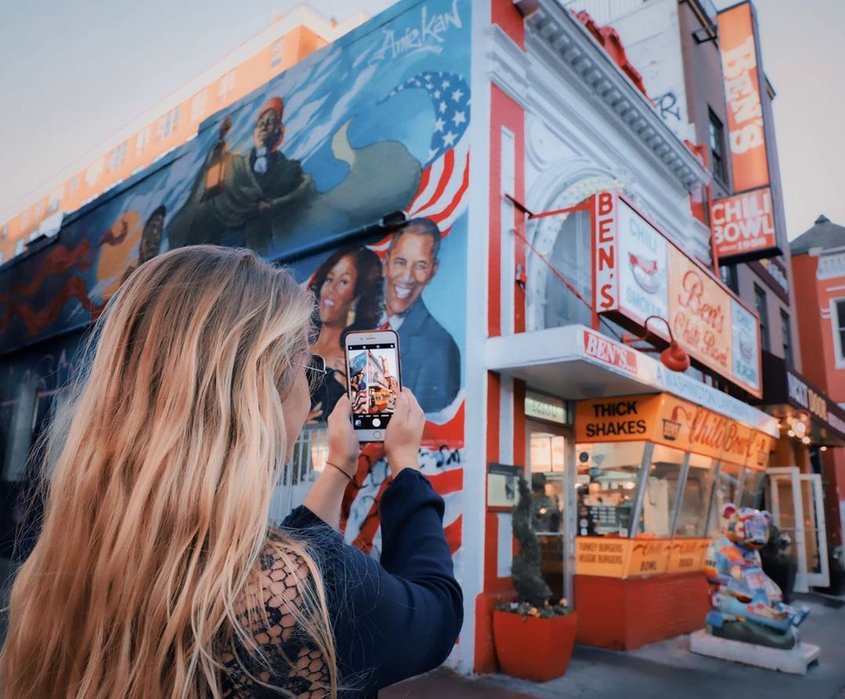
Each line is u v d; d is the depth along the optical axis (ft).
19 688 2.32
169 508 2.22
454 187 21.25
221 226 30.45
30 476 2.96
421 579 2.67
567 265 24.76
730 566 20.43
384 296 22.03
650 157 32.17
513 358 19.02
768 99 44.19
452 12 23.09
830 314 51.39
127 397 2.51
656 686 16.60
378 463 19.24
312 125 27.43
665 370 22.26
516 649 16.97
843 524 45.03
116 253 37.76
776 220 35.06
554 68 25.85
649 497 22.39
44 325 43.11
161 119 47.88
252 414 2.47
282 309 2.85
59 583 2.31
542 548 21.42
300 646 2.16
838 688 16.89
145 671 2.05
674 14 42.42
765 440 32.42
